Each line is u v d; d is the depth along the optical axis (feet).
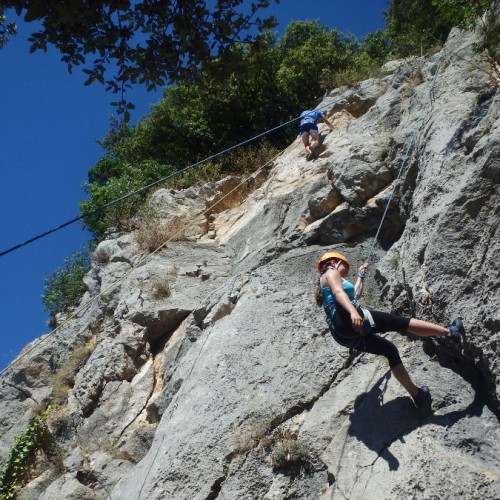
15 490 29.53
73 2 20.72
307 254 30.27
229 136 58.23
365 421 20.98
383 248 29.09
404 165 29.48
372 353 21.18
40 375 35.45
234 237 36.29
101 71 22.40
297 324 26.40
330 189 31.60
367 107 40.16
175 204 41.06
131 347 31.83
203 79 24.27
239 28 23.06
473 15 28.04
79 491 27.14
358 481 19.44
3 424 33.96
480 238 21.67
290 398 23.44
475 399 20.25
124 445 28.30
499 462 18.53
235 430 23.25
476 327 20.35
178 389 27.25
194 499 21.95
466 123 26.21
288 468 21.44
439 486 18.10
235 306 29.27
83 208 51.31
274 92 57.21
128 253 38.22
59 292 46.62
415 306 22.82
